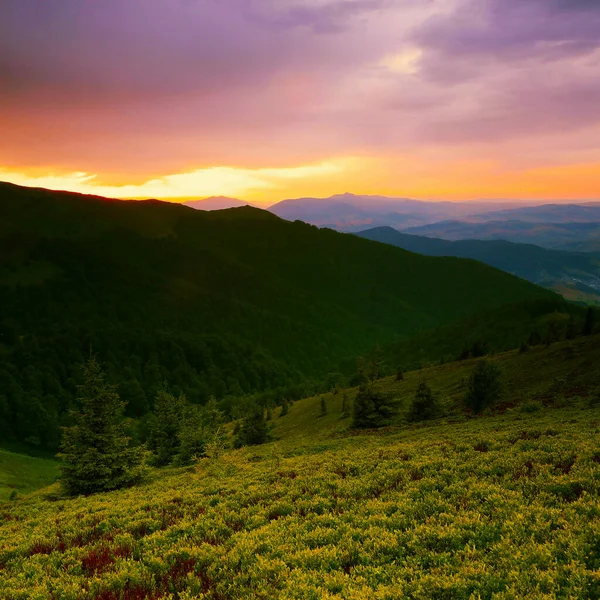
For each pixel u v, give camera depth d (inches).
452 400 3006.9
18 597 502.0
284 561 492.7
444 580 393.4
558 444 849.5
